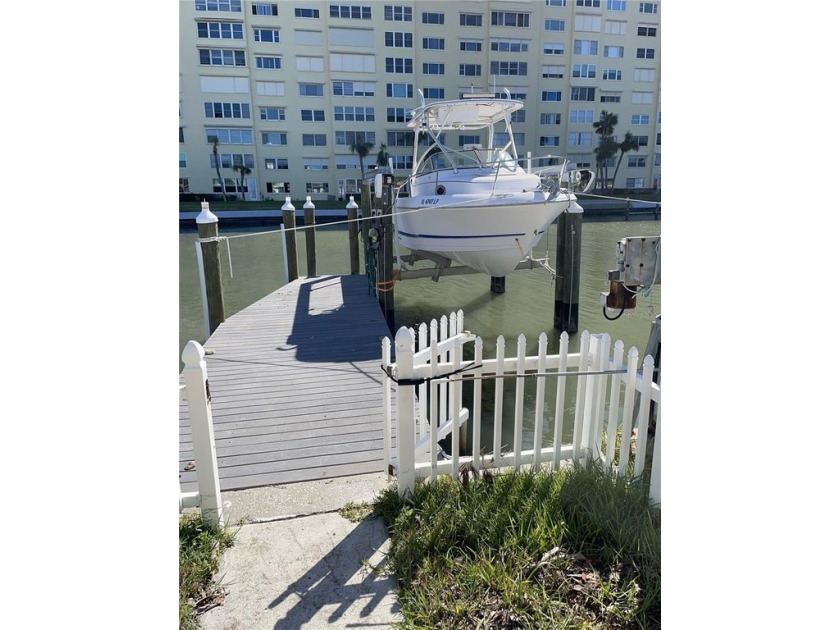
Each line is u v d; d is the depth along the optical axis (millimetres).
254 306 7855
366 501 2682
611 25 33812
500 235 7133
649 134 35219
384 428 2910
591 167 35250
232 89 32594
